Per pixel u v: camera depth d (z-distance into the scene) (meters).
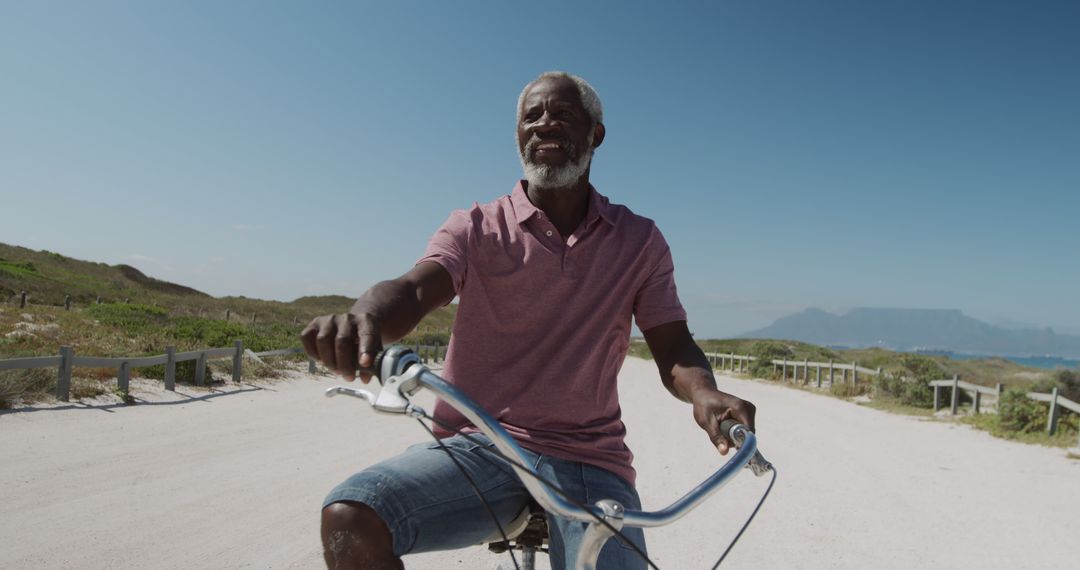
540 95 2.34
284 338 23.30
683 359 2.32
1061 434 12.88
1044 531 6.77
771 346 35.66
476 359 2.23
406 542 1.69
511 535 2.10
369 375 1.40
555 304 2.23
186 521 5.77
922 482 8.88
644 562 2.14
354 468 8.05
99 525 5.54
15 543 5.04
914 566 5.66
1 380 10.27
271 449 8.89
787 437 12.48
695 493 1.53
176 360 13.23
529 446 2.13
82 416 10.05
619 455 2.25
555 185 2.30
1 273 41.81
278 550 5.20
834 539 6.29
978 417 15.84
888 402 19.70
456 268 2.09
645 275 2.40
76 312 24.72
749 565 5.55
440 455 1.90
